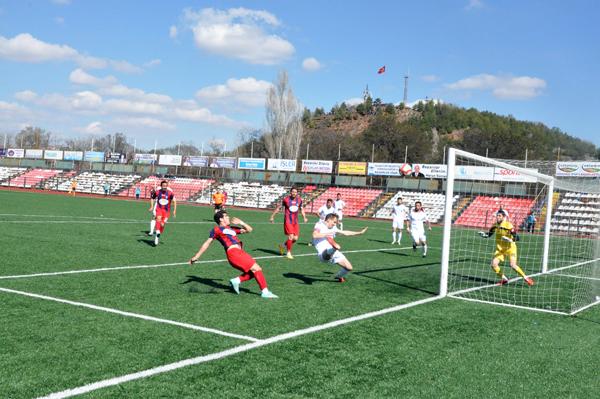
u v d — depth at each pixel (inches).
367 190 1743.4
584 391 181.6
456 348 226.2
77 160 2289.6
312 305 296.8
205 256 483.2
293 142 2402.8
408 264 518.9
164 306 275.4
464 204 1121.4
